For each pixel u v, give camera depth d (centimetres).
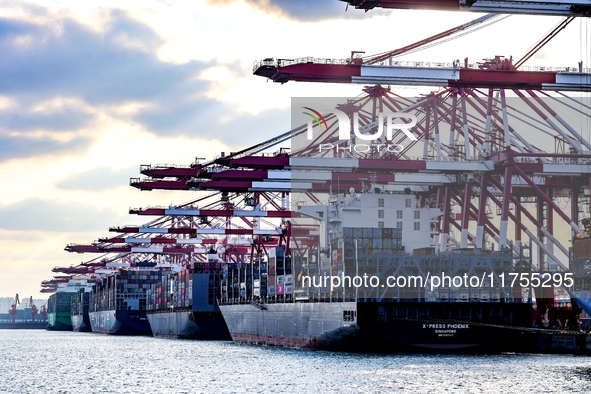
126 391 7619
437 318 8938
